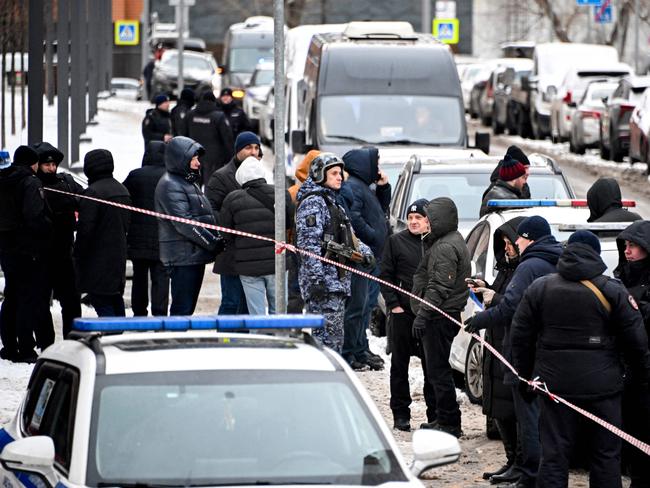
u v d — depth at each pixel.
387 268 22.73
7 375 25.22
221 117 47.00
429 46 48.25
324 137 46.25
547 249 18.58
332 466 11.82
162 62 104.06
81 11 62.66
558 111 85.25
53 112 66.88
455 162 33.09
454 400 21.83
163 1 148.12
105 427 11.90
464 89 118.19
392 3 141.62
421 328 21.52
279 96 21.70
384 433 12.30
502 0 148.12
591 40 126.44
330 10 140.50
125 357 12.69
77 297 27.03
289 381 12.55
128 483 11.48
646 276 17.91
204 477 11.59
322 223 23.06
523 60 109.38
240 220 26.12
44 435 12.73
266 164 69.38
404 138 46.31
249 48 102.12
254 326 13.16
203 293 37.62
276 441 11.96
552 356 16.59
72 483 11.45
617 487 16.75
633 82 73.38
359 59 47.38
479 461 20.59
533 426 18.56
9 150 45.41
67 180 27.11
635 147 67.56
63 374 12.98
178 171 26.38
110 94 99.75
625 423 17.98
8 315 26.69
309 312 23.27
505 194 26.38
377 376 26.89
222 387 12.36
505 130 101.56
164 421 11.98
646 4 118.12
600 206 22.03
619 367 16.69
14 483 12.53
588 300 16.41
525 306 16.81
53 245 26.50
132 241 28.30
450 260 21.20
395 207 32.97
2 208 25.73
